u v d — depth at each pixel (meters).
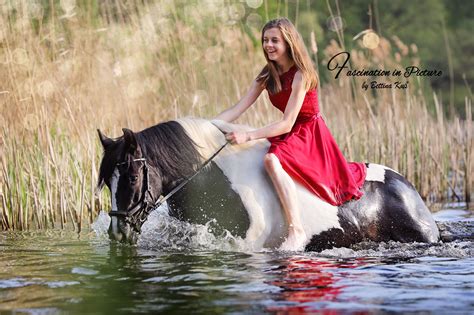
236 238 7.40
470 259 7.12
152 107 13.45
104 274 6.45
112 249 7.83
